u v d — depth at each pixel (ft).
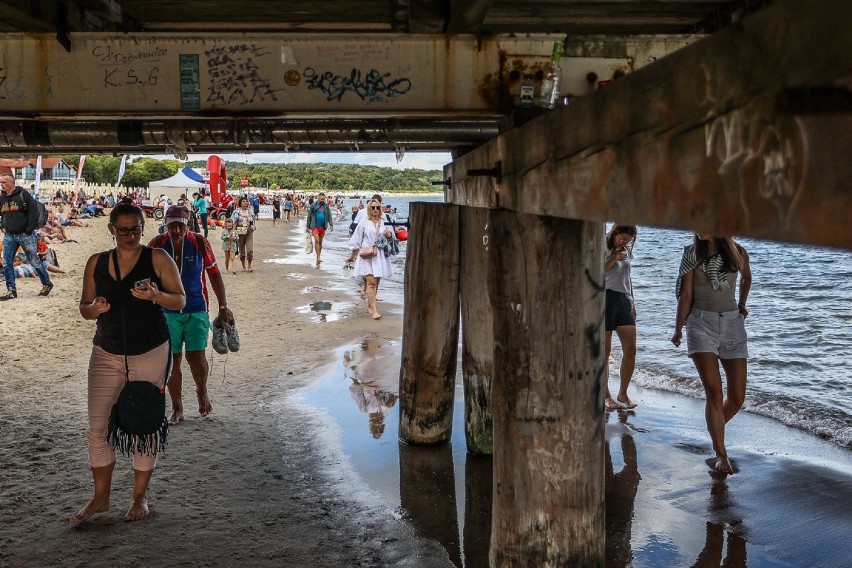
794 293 55.16
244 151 18.72
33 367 25.14
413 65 12.24
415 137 16.66
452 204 17.62
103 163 296.92
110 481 13.71
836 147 3.34
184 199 89.97
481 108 12.26
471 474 16.66
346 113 12.35
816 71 3.49
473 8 10.91
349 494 15.35
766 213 3.96
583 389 9.99
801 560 13.01
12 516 13.76
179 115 12.40
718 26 13.99
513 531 10.43
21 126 15.33
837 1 3.32
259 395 22.50
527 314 9.87
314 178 641.81
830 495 15.69
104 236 85.35
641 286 61.00
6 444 17.58
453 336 18.11
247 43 12.27
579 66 12.16
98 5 12.75
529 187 8.97
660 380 25.36
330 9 14.16
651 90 5.43
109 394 13.41
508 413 10.28
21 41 12.13
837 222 3.34
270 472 16.37
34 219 39.73
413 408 18.26
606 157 6.37
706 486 16.30
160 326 13.64
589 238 9.73
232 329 19.88
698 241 17.16
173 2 13.57
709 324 17.22
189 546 12.77
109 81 12.26
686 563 13.00
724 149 4.41
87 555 12.34
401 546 13.03
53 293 41.65
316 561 12.43
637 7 13.64
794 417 21.17
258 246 90.12
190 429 19.10
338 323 34.71
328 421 20.10
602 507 10.46
